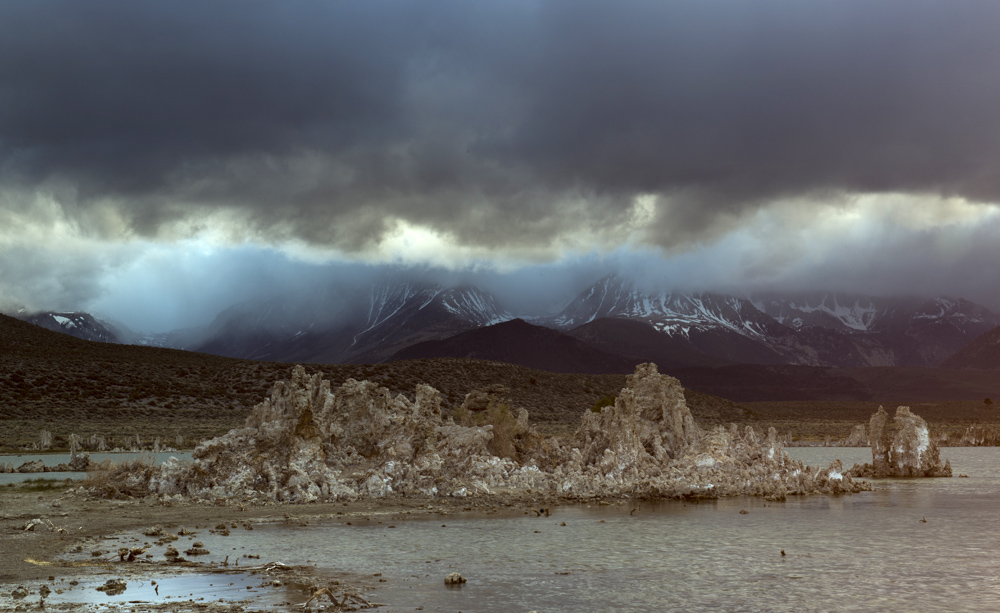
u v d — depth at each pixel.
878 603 28.03
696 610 26.80
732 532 42.88
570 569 32.75
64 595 26.19
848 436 192.12
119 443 114.38
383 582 29.62
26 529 38.50
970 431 181.62
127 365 178.25
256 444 54.22
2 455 98.88
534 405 196.50
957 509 53.66
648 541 39.66
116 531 38.88
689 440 71.69
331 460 57.41
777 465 66.56
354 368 196.12
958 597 28.98
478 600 27.36
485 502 53.19
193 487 52.25
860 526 45.44
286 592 27.28
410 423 59.75
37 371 159.12
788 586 30.36
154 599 25.89
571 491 59.50
